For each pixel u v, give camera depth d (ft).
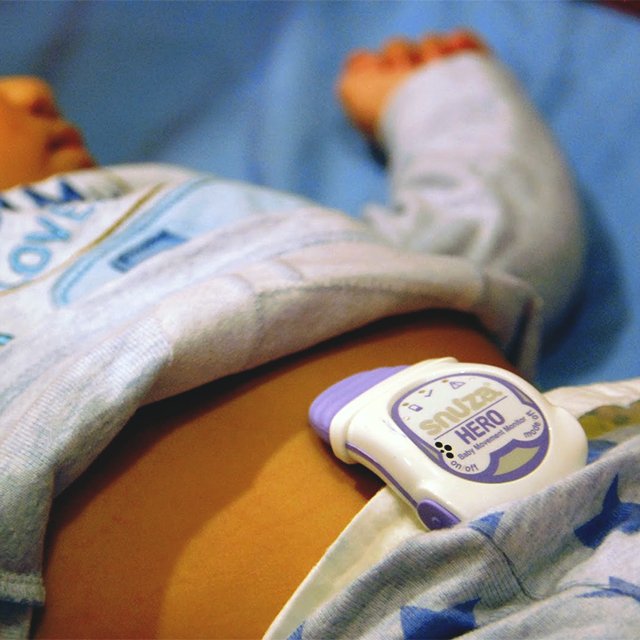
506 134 3.05
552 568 1.19
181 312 1.51
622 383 1.71
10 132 2.57
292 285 1.62
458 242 2.64
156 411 1.59
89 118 3.96
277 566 1.36
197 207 2.03
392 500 1.35
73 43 4.22
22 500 1.30
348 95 3.76
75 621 1.33
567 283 2.77
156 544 1.40
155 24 4.32
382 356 1.75
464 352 1.82
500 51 4.05
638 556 1.13
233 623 1.31
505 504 1.19
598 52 3.87
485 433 1.33
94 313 1.63
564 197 2.88
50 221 1.97
